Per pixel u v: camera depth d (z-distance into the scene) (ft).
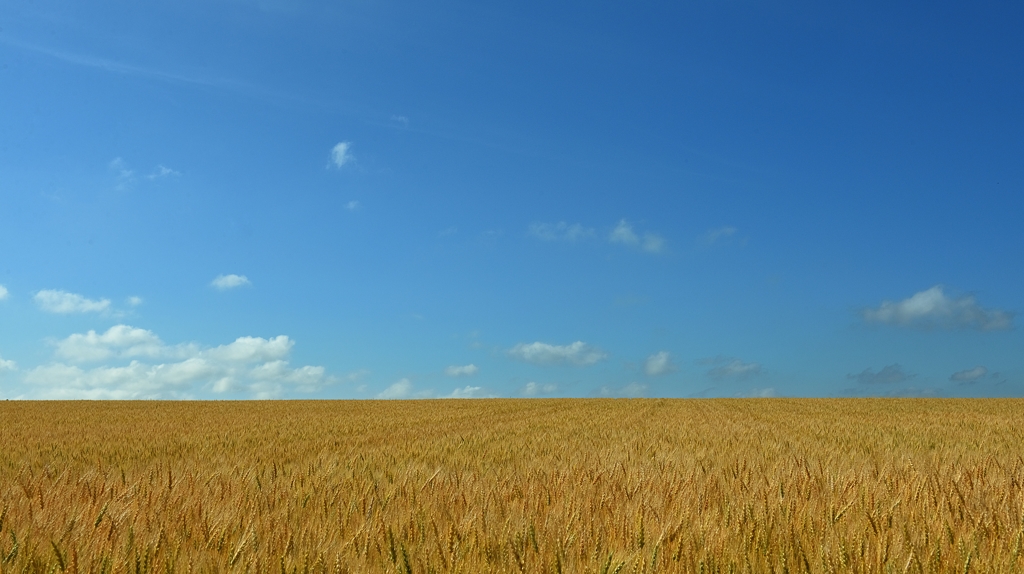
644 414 85.40
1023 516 15.15
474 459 34.12
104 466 33.96
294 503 18.94
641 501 18.30
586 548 14.05
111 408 113.70
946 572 12.76
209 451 41.60
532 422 69.92
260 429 63.57
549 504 18.88
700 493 19.84
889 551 13.57
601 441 45.80
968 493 19.45
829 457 32.89
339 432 58.70
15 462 37.52
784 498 18.53
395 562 13.46
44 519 15.89
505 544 14.28
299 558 13.15
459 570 12.85
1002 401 121.60
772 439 45.96
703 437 47.93
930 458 32.78
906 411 90.17
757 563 13.51
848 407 101.45
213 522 15.71
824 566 13.04
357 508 18.19
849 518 16.39
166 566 12.60
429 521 16.40
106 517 15.29
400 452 37.68
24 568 12.55
